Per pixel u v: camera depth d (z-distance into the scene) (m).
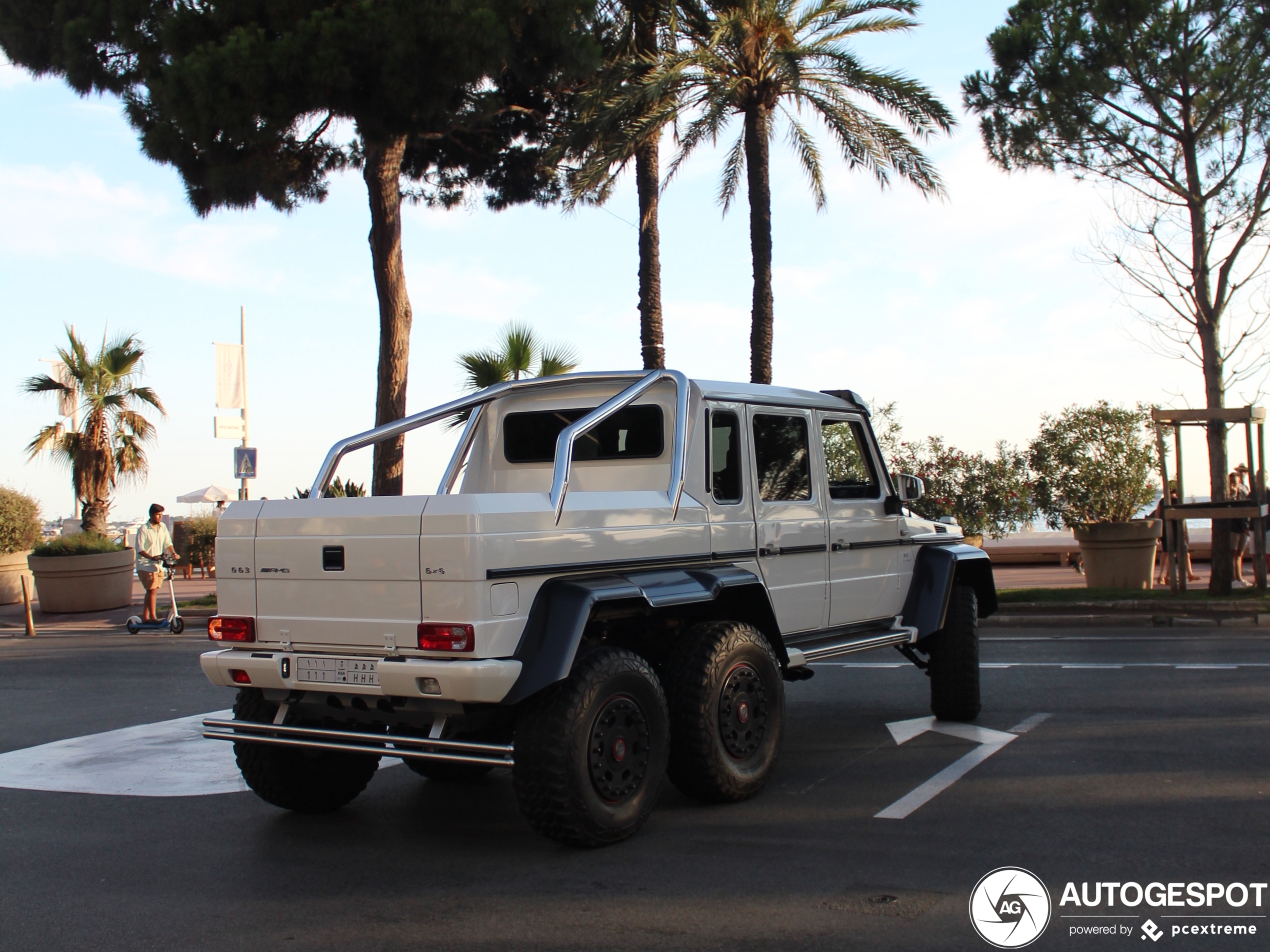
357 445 6.24
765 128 18.70
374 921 4.24
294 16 15.66
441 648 4.69
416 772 6.80
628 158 18.47
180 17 15.77
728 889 4.44
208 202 18.38
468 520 4.66
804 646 6.53
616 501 5.40
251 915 4.35
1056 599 15.75
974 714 7.75
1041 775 6.13
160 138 16.70
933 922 4.03
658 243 20.05
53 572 20.75
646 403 6.22
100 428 28.47
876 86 17.50
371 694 4.92
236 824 5.73
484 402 6.52
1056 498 17.22
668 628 5.94
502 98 19.36
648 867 4.76
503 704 4.85
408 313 17.72
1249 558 21.91
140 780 6.79
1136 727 7.31
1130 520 17.16
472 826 5.61
